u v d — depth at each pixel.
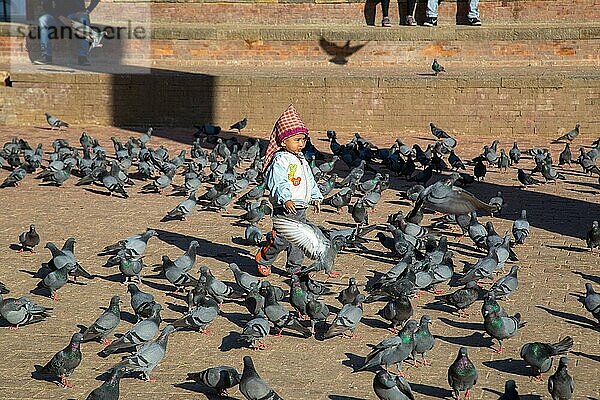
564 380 9.16
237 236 16.17
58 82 27.88
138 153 22.03
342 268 14.26
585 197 19.22
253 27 31.86
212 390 9.80
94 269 14.14
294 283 11.91
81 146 24.92
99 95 27.83
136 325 10.36
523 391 9.81
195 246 13.38
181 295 13.00
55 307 12.42
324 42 30.92
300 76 27.02
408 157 21.83
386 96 26.42
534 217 17.47
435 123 26.39
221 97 27.22
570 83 25.50
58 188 20.02
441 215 17.64
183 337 11.39
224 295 12.27
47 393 9.73
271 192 13.33
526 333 11.47
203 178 20.64
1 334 11.43
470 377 9.38
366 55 30.78
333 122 26.83
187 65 31.88
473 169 21.98
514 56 30.06
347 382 10.04
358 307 11.05
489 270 12.58
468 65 30.27
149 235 13.79
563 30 29.66
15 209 18.03
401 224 15.06
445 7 31.92
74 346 9.86
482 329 11.65
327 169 20.75
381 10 32.38
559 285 13.33
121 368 9.59
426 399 9.65
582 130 25.73
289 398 9.61
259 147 22.88
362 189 18.95
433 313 12.25
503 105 25.98
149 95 27.56
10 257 14.79
